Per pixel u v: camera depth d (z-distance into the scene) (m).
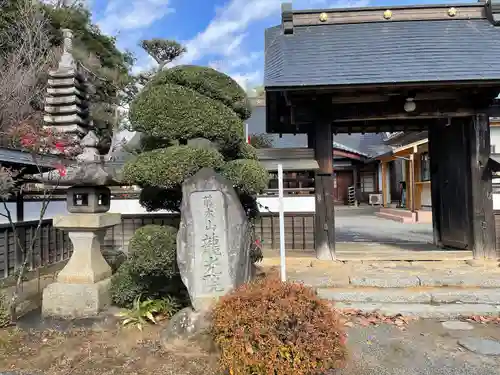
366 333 4.46
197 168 4.16
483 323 4.74
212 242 4.13
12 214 7.05
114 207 9.28
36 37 14.23
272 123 9.01
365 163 26.62
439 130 8.60
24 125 5.46
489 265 6.73
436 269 6.54
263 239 8.68
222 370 3.37
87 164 5.19
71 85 8.40
